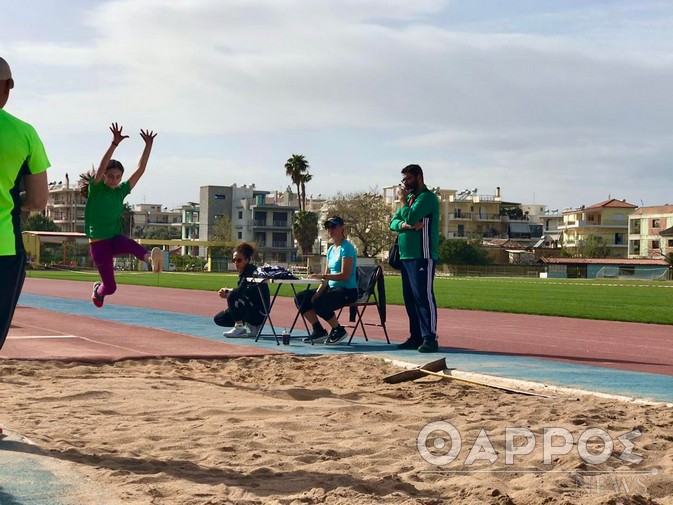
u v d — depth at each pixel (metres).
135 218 182.00
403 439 5.59
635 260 103.94
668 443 5.62
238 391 7.80
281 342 12.80
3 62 4.40
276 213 131.75
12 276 4.46
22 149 4.37
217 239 123.75
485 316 20.56
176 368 9.63
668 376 9.41
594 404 7.31
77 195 153.38
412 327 12.05
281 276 12.39
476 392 8.07
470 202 142.75
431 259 11.47
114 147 8.12
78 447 5.04
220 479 4.43
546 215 157.62
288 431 5.80
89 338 12.75
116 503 3.88
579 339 14.47
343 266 12.30
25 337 12.63
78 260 92.25
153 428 5.73
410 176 11.48
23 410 6.35
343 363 10.27
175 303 23.97
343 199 111.62
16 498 3.88
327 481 4.46
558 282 65.75
